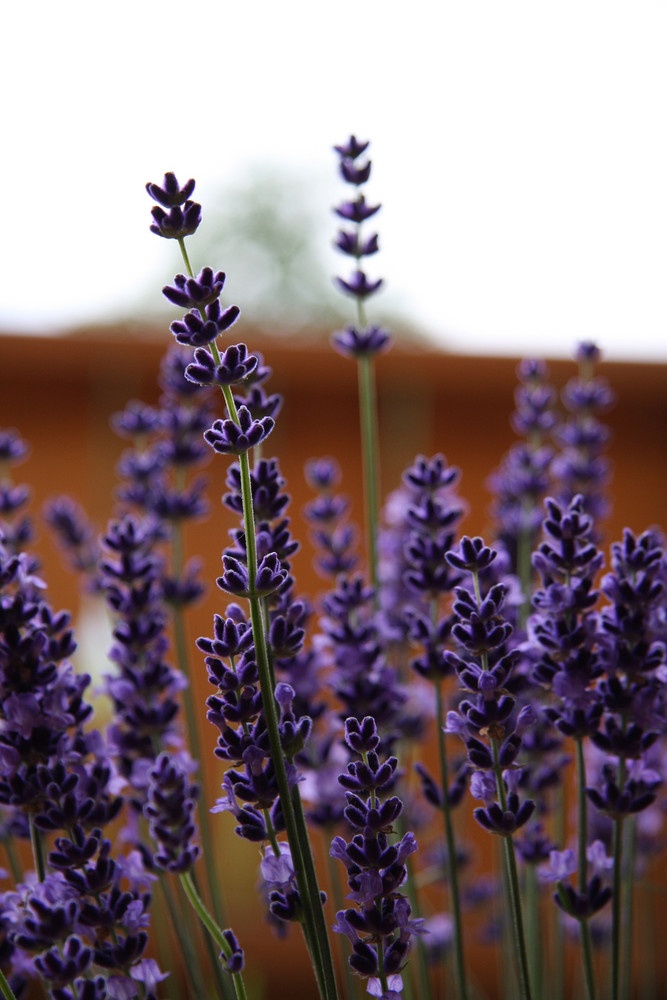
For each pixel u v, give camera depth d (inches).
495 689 15.3
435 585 17.0
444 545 17.1
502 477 20.9
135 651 17.0
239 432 14.6
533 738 17.5
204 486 19.6
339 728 17.1
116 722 17.0
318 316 53.1
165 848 15.3
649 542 15.7
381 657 17.4
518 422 20.8
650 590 15.5
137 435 20.3
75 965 15.1
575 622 15.7
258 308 52.9
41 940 15.1
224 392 14.8
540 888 19.6
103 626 22.5
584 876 15.8
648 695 15.5
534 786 17.6
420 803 20.6
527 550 19.6
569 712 15.7
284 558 15.6
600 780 16.9
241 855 23.8
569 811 21.0
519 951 15.3
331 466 19.8
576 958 24.5
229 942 15.4
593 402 20.6
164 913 19.3
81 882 15.3
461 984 17.0
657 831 20.3
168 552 24.5
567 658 15.6
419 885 21.0
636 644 15.6
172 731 17.3
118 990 15.3
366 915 14.9
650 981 20.9
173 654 24.4
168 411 19.8
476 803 24.3
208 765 23.9
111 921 15.3
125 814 18.3
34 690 15.3
